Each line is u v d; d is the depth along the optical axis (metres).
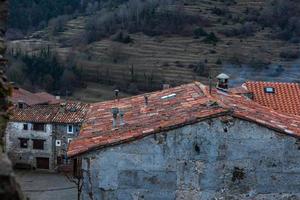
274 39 96.31
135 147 13.80
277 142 13.80
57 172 49.59
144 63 89.56
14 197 5.35
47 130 49.53
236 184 13.87
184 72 84.25
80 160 14.73
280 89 25.03
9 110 8.51
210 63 87.00
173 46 98.31
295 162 13.85
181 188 13.87
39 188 43.94
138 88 78.81
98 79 82.88
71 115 50.00
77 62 88.62
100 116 17.95
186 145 13.75
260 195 13.91
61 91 79.00
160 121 14.44
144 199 13.91
